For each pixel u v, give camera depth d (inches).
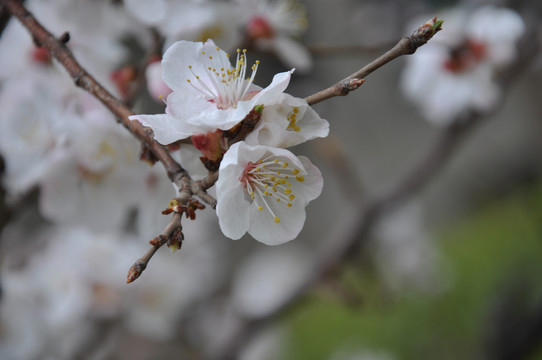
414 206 31.2
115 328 23.0
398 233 29.6
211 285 35.3
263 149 12.3
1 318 18.2
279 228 12.5
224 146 12.4
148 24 15.3
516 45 22.7
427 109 22.4
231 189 12.3
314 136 12.4
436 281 32.4
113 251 21.0
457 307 34.9
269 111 12.4
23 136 16.0
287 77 12.0
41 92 16.1
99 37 16.7
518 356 20.8
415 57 21.2
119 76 16.1
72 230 19.7
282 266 39.2
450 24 20.8
